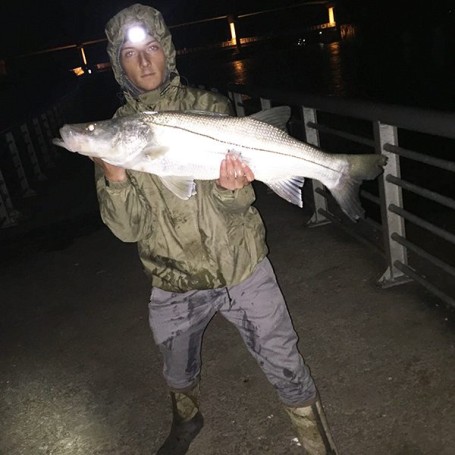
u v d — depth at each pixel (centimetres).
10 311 490
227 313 246
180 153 225
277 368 240
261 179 246
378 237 477
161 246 233
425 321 348
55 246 643
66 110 1688
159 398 332
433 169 739
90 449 300
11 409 348
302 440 254
